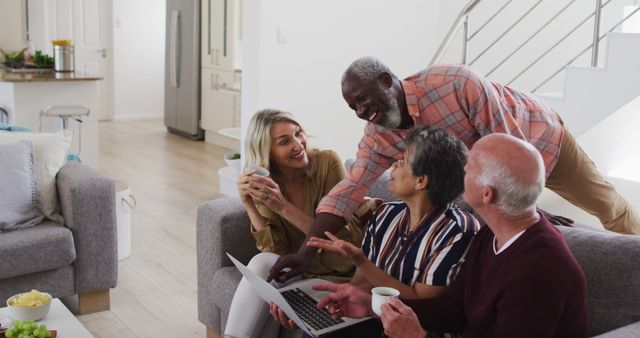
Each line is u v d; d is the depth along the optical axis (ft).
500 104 7.30
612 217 9.02
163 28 32.63
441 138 6.46
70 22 30.40
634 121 13.98
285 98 16.69
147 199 17.88
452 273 6.34
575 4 17.29
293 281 7.94
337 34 17.07
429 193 6.50
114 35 31.35
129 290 11.74
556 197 12.99
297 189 8.65
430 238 6.56
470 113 7.16
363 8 17.33
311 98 17.04
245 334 7.70
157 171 21.35
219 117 25.49
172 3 27.25
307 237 7.71
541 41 17.78
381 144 7.71
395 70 18.15
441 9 18.56
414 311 6.06
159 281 12.19
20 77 17.78
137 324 10.44
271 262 7.93
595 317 6.09
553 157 7.81
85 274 10.48
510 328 5.13
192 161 23.04
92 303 10.79
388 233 7.07
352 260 6.56
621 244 6.06
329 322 6.82
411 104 7.17
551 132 7.75
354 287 6.49
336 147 17.69
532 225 5.37
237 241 9.00
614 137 14.01
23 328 7.05
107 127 29.99
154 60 32.68
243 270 6.91
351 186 7.82
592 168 8.59
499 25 18.13
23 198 10.28
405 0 17.93
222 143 25.80
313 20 16.69
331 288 6.49
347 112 17.69
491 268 5.50
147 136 27.86
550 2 17.53
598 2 12.13
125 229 13.19
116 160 22.89
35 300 7.86
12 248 9.55
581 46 17.39
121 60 31.78
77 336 7.44
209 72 25.79
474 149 5.50
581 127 12.25
